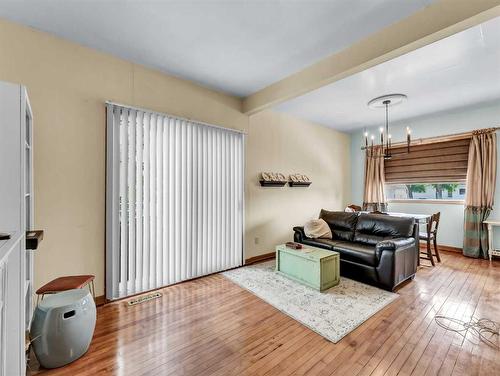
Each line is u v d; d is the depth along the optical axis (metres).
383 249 3.02
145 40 2.47
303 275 3.17
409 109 4.50
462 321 2.26
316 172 5.45
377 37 2.32
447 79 3.29
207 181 3.50
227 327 2.20
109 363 1.74
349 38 2.43
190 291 2.96
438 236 4.96
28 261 2.00
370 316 2.37
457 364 1.71
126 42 2.51
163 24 2.23
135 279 2.81
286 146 4.81
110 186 2.66
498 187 4.26
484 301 2.67
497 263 4.05
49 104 2.35
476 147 4.39
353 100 4.08
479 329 2.13
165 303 2.65
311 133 5.35
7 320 1.33
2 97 1.45
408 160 5.37
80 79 2.52
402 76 3.22
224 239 3.70
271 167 4.53
